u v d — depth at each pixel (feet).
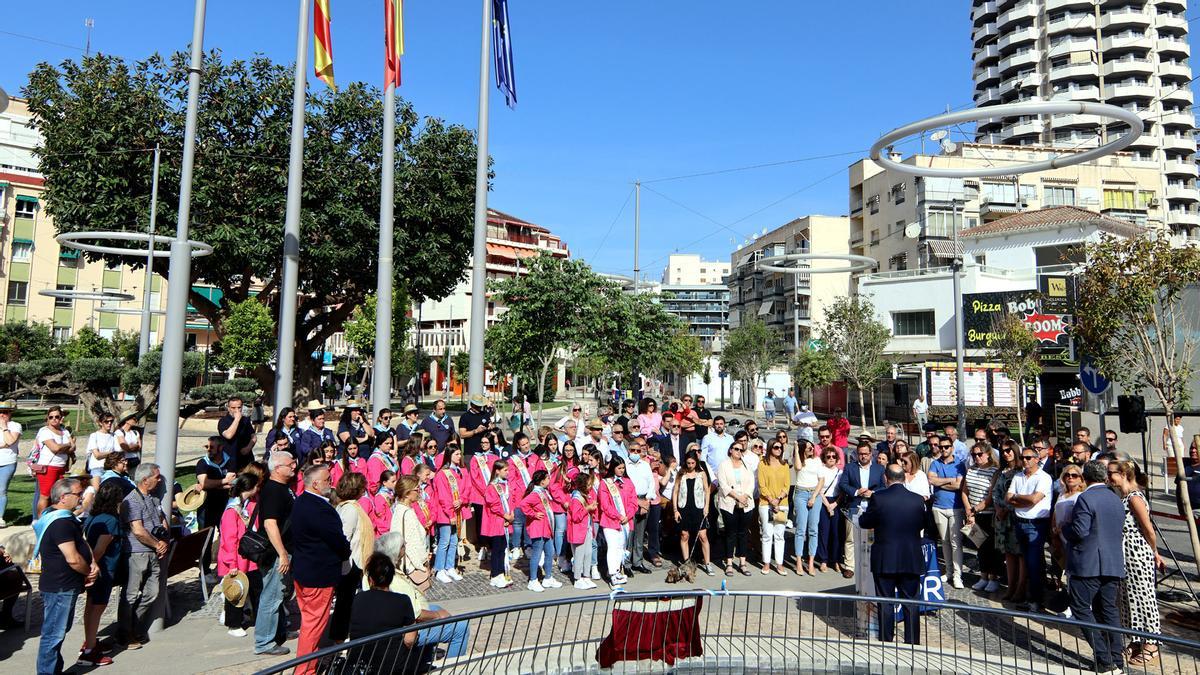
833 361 130.82
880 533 23.30
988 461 31.76
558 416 149.18
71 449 38.27
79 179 77.05
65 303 173.68
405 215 89.92
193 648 22.71
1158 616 22.06
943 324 135.13
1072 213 142.92
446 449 35.27
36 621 25.23
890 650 20.80
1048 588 31.27
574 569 31.83
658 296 91.76
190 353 55.72
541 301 70.74
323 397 191.01
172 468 27.91
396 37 51.29
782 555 34.53
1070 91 243.40
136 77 81.82
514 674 18.71
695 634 20.02
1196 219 238.27
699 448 36.88
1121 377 47.83
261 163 83.05
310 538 20.29
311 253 84.64
